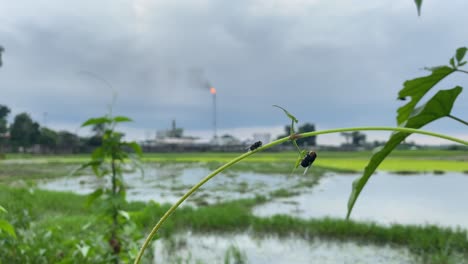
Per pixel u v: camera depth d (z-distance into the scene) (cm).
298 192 1266
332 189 1355
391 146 103
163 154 5722
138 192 1281
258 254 539
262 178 1816
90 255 262
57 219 618
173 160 3578
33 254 311
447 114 101
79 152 4931
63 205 838
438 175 2012
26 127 4681
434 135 69
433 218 840
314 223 696
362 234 645
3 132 4531
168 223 631
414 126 105
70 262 266
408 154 4275
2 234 296
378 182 1628
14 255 309
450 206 1002
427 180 1733
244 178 1814
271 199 1105
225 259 477
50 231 330
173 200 1079
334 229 662
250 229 694
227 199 1102
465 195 1212
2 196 412
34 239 336
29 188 393
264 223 704
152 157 4569
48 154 4741
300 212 901
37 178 1730
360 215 869
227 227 697
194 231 665
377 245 591
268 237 640
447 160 3384
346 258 525
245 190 1323
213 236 637
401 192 1285
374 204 1028
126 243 265
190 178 1816
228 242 601
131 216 276
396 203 1046
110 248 260
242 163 3003
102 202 259
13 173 1947
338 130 68
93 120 255
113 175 264
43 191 1010
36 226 393
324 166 2488
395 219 823
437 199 1123
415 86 110
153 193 1255
